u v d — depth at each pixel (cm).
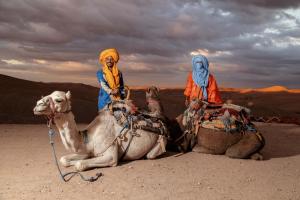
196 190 738
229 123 966
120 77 1012
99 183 760
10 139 1140
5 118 1708
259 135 970
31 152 984
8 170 833
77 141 828
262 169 884
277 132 1397
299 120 1675
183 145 993
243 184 779
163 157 955
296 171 880
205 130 981
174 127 1014
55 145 1073
